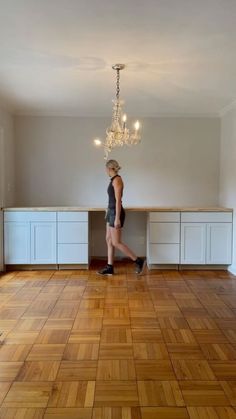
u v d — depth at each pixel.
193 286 3.68
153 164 4.90
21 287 3.63
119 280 3.92
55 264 4.40
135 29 2.27
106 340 2.37
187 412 1.61
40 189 4.89
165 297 3.31
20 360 2.09
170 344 2.31
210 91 3.72
